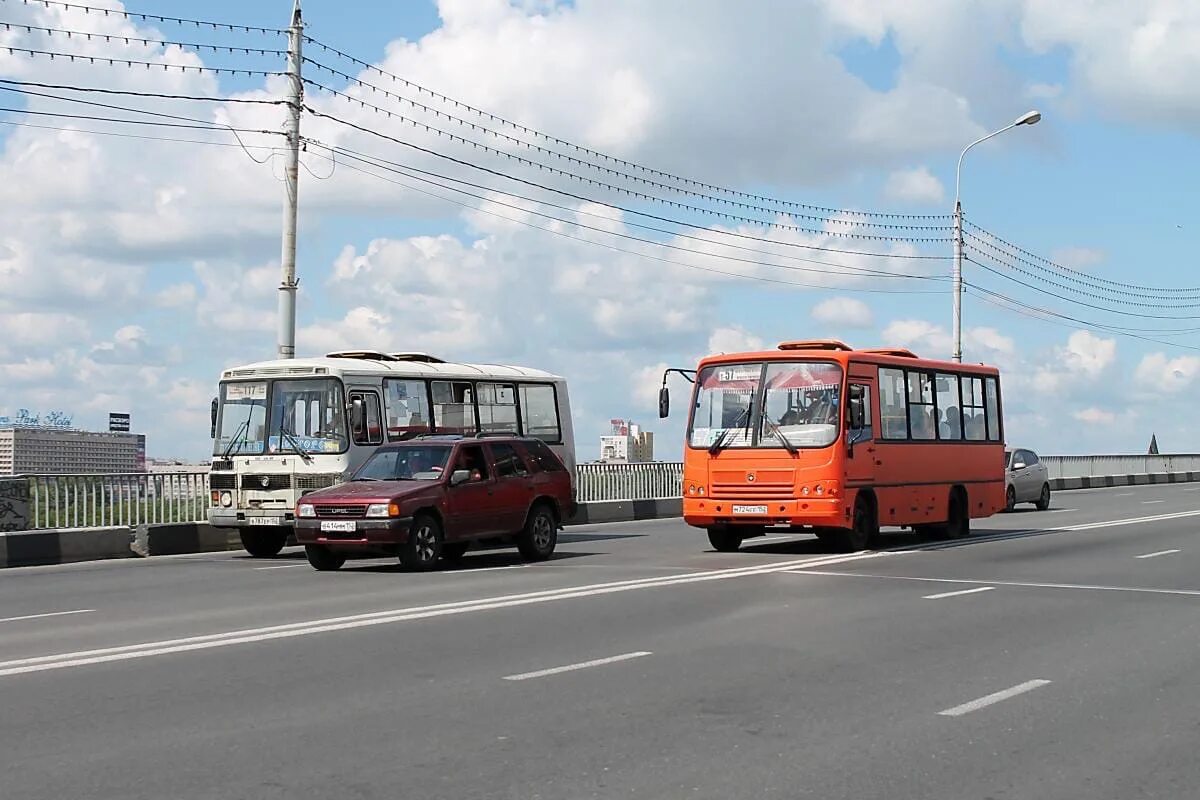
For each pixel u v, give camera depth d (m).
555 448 26.33
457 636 11.66
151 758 7.14
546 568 18.77
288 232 27.19
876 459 21.75
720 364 21.86
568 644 11.20
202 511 24.80
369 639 11.48
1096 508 36.84
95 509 23.08
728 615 13.14
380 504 17.97
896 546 22.62
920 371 23.50
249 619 12.94
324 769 6.90
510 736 7.68
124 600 15.02
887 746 7.46
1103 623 12.62
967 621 12.73
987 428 25.86
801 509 20.67
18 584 17.39
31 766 6.96
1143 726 8.04
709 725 7.99
